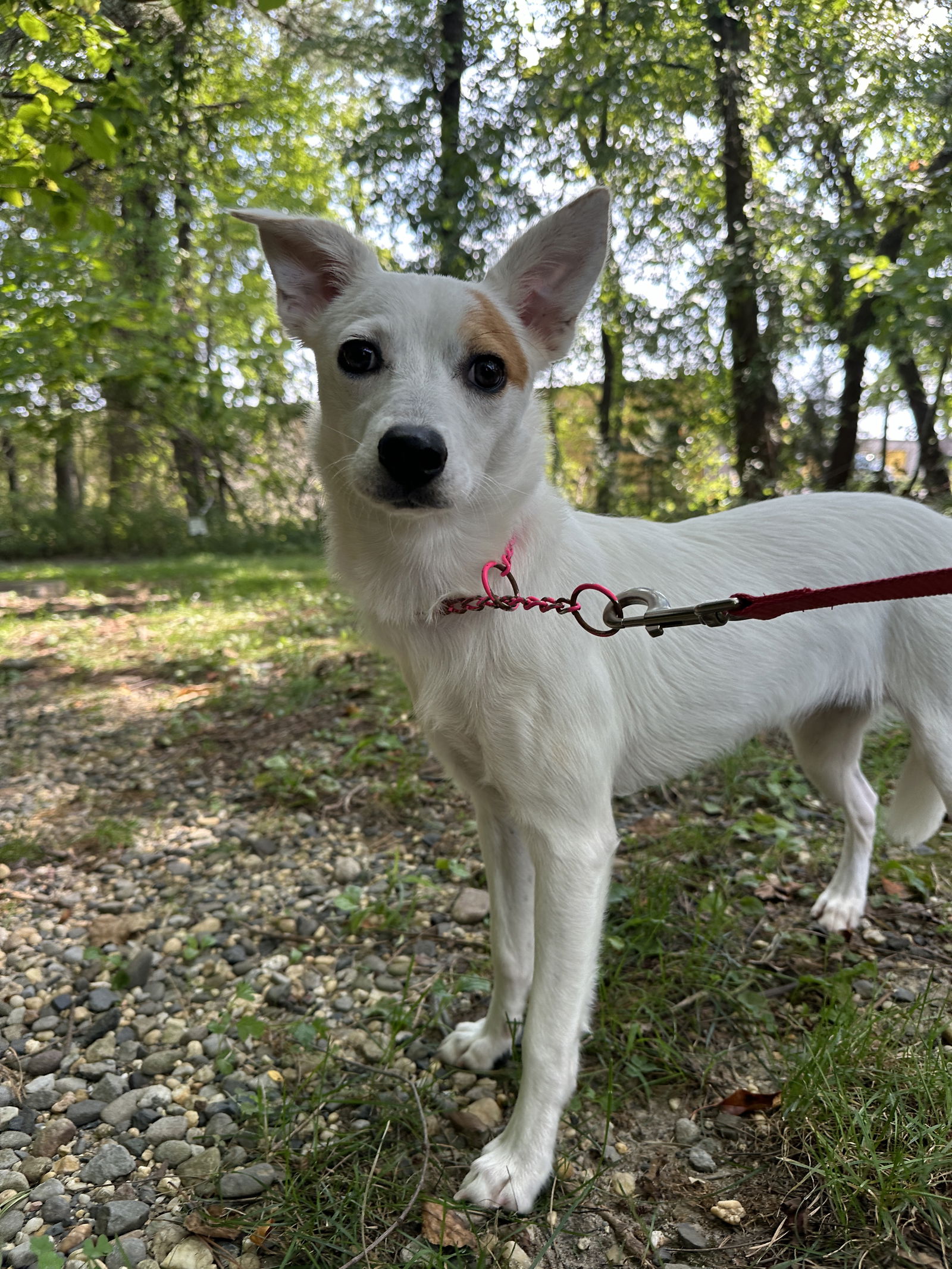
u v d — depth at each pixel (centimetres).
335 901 68
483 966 61
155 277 224
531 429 48
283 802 88
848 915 63
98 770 102
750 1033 54
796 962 59
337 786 89
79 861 79
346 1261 40
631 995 57
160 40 167
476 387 46
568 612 42
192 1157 46
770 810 81
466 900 67
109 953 64
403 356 45
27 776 101
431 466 41
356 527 47
